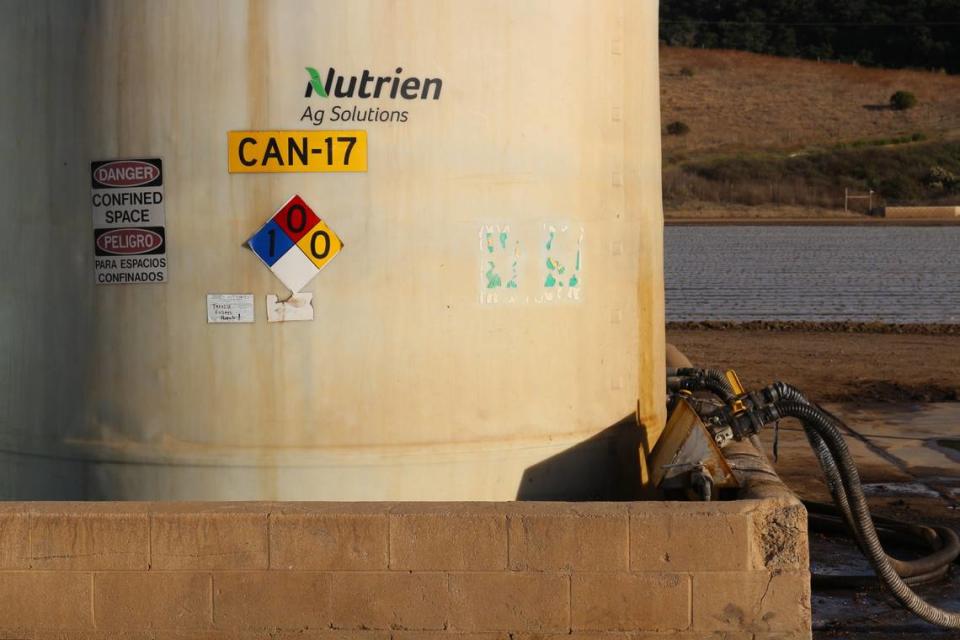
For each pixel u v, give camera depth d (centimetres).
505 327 1210
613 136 1275
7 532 1029
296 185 1170
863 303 4609
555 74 1219
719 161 14775
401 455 1188
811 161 14725
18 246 1245
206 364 1185
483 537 1006
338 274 1174
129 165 1189
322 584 1013
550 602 1004
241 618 1019
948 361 3175
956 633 1252
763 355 3275
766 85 19238
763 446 2197
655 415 1370
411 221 1179
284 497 1184
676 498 1255
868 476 1964
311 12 1159
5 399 1266
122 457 1208
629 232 1306
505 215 1204
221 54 1166
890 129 16750
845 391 2755
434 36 1173
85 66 1198
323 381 1179
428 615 1010
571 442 1250
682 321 4041
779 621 995
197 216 1178
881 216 12344
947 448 2170
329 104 1163
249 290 1177
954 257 6731
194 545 1019
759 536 998
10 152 1244
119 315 1203
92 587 1024
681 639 1000
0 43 1242
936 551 1475
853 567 1466
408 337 1184
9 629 1030
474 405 1204
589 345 1262
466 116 1187
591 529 1002
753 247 7575
